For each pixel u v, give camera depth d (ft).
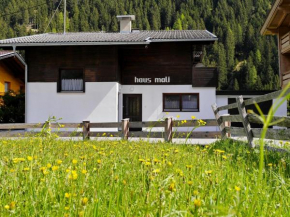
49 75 55.88
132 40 53.26
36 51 56.18
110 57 55.42
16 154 14.16
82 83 56.08
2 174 9.04
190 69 58.34
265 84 201.98
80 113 55.26
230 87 207.10
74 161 9.21
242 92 63.00
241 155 15.71
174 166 10.19
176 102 58.39
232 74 213.25
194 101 58.23
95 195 6.05
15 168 9.18
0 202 6.37
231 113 62.90
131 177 9.03
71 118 55.26
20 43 53.67
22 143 21.61
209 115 57.41
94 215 5.63
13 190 7.17
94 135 39.17
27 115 55.57
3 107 63.87
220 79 203.82
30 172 8.02
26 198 6.70
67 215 5.39
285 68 59.00
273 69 227.81
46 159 12.34
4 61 72.64
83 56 55.77
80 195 6.35
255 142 22.24
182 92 58.13
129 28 71.41
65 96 55.52
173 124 35.27
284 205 6.41
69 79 56.34
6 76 74.54
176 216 5.30
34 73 56.03
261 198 6.59
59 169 9.95
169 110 58.34
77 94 55.42
